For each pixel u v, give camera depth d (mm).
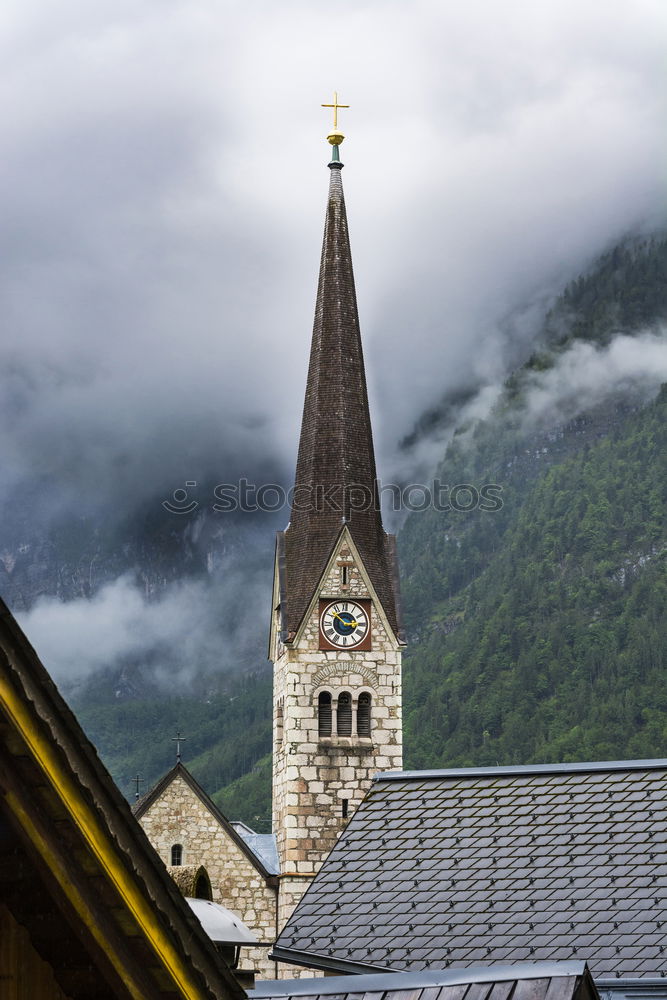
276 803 87625
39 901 10711
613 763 35344
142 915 10469
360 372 91000
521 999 15039
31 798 10023
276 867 84938
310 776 82438
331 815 82125
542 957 29500
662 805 33469
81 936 10383
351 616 84500
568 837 33250
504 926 31000
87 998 10906
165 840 82125
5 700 9789
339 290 92625
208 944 10891
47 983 10891
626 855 32156
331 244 93688
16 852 10500
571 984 15008
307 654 83938
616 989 27531
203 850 82125
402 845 34656
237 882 81875
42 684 9977
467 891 32500
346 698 83812
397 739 83375
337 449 88438
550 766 35875
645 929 29625
